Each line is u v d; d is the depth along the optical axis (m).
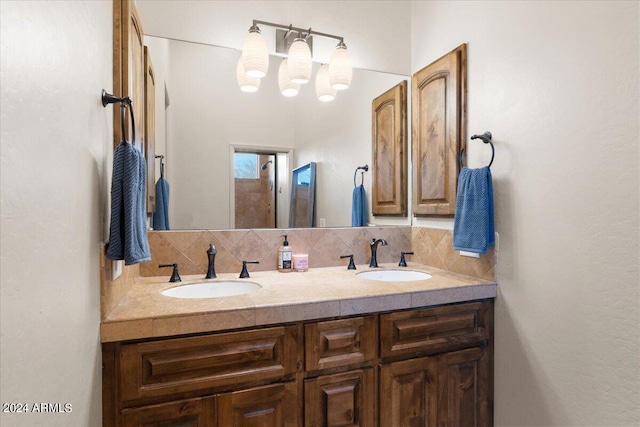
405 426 1.38
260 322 1.16
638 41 1.07
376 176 2.09
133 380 1.03
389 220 2.11
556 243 1.31
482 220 1.52
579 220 1.23
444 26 1.88
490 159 1.59
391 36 2.12
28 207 0.57
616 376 1.12
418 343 1.41
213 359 1.11
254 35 1.69
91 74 0.89
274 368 1.18
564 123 1.28
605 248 1.15
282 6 1.89
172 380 1.07
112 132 1.12
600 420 1.17
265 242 1.83
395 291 1.38
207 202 1.75
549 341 1.33
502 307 1.53
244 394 1.14
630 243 1.09
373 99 2.08
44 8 0.62
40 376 0.60
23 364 0.54
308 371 1.23
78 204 0.80
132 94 1.27
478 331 1.53
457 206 1.64
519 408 1.45
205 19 1.75
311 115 1.96
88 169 0.88
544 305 1.35
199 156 1.74
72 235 0.76
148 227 1.63
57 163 0.68
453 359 1.48
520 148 1.45
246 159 1.83
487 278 1.60
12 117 0.51
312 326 1.24
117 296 1.17
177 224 1.69
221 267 1.74
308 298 1.26
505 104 1.52
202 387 1.09
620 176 1.11
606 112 1.15
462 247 1.59
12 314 0.51
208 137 1.76
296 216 1.92
